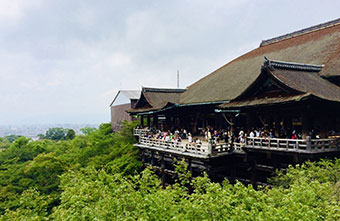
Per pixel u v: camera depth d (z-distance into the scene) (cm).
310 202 779
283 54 3020
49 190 2627
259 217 704
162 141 2653
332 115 1775
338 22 2869
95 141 4238
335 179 1223
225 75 3316
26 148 4038
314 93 1619
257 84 1953
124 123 3850
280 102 1644
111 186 1128
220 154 2031
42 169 2712
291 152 1619
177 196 998
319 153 1527
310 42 2888
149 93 3638
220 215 774
